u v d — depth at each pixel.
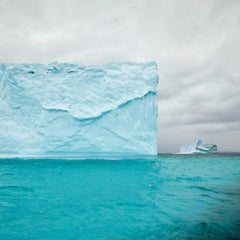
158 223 4.44
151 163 15.11
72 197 6.25
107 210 5.22
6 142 15.18
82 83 16.80
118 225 4.36
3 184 7.70
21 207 5.36
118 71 17.39
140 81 17.31
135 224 4.41
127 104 16.72
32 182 8.07
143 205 5.61
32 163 13.26
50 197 6.20
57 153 15.70
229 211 5.14
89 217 4.78
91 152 16.05
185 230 4.09
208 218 4.68
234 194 6.73
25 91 15.84
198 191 7.12
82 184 7.88
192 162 18.67
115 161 15.14
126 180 8.80
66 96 16.20
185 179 9.33
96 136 15.98
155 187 7.62
